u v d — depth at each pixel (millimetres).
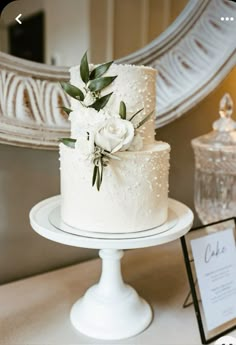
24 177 851
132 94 605
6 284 854
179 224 663
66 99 872
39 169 870
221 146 941
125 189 588
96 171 560
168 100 981
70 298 792
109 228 603
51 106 846
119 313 681
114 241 568
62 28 871
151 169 602
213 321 680
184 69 1015
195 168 1083
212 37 1015
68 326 692
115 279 716
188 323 712
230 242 738
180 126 1098
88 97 580
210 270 700
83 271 921
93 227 606
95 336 658
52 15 855
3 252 852
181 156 1127
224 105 973
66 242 577
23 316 722
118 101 600
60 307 757
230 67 979
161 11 980
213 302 689
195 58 1021
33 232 888
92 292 728
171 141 1091
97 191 587
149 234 606
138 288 844
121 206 594
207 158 987
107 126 546
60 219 670
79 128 586
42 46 854
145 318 700
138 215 608
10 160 825
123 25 944
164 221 665
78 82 609
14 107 792
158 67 994
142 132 633
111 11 925
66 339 655
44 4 837
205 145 963
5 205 836
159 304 778
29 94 822
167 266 956
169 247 1072
